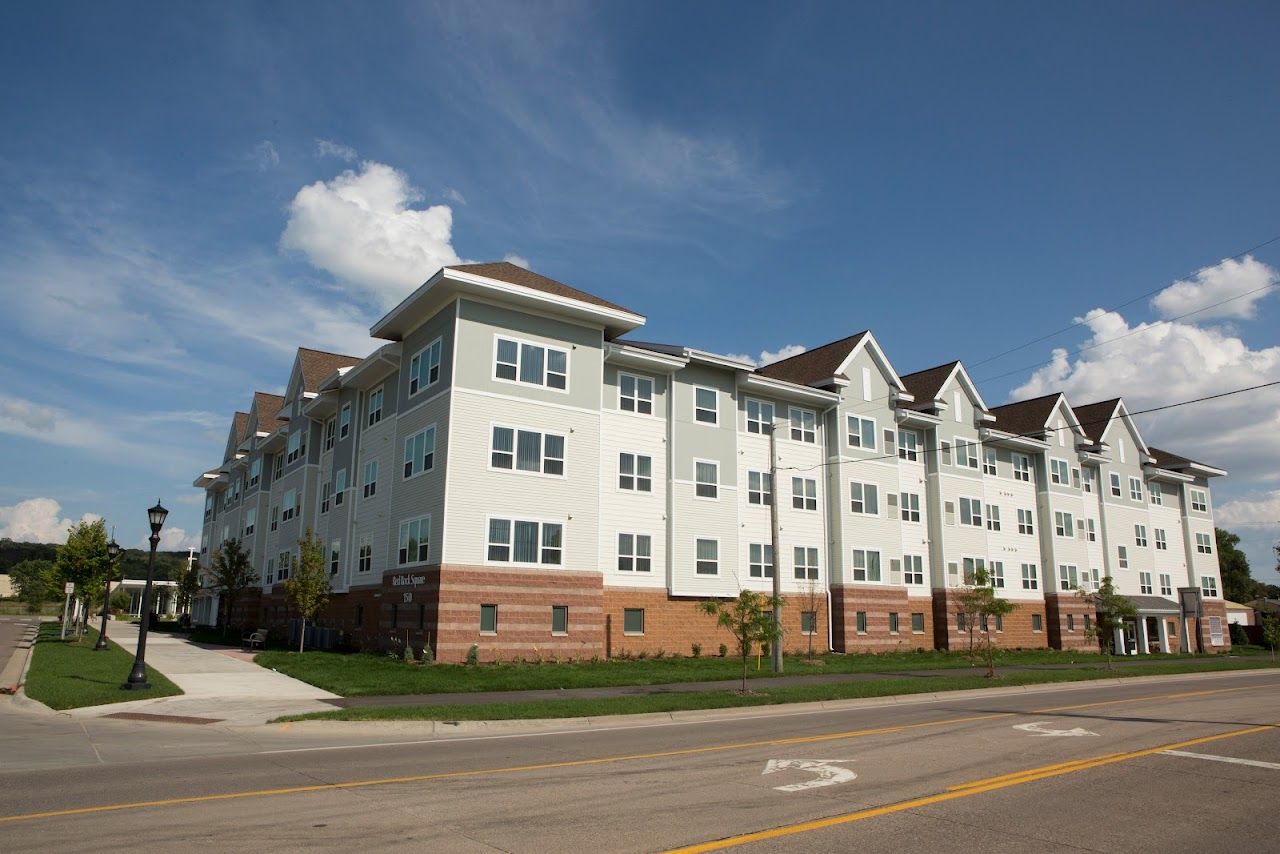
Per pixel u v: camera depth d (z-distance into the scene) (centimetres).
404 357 3152
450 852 698
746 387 3656
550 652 2806
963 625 4319
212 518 6631
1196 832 789
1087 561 5109
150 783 983
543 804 876
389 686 2033
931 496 4406
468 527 2719
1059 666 3484
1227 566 9462
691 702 1817
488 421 2816
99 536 3875
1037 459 5031
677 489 3362
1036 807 880
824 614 3775
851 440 3984
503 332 2900
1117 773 1070
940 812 851
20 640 4066
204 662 2723
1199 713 1784
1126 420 5681
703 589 3362
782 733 1457
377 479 3288
